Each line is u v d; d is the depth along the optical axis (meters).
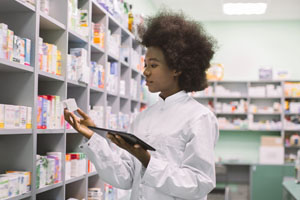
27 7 2.36
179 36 1.67
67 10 2.89
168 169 1.54
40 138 2.90
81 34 3.30
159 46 1.67
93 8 3.61
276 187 7.64
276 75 8.34
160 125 1.70
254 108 8.41
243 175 8.55
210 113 1.67
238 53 8.85
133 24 4.85
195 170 1.56
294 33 8.71
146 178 1.54
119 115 4.26
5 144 2.44
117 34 4.28
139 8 6.68
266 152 7.98
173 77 1.71
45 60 2.60
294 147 8.52
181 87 1.74
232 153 8.77
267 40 8.79
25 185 2.31
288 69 8.70
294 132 8.49
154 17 1.79
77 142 3.32
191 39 1.70
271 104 8.68
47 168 2.60
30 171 2.40
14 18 2.46
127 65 4.60
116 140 1.55
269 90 8.33
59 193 2.84
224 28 8.93
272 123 8.31
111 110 4.21
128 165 1.79
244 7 7.24
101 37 3.68
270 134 8.66
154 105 1.81
